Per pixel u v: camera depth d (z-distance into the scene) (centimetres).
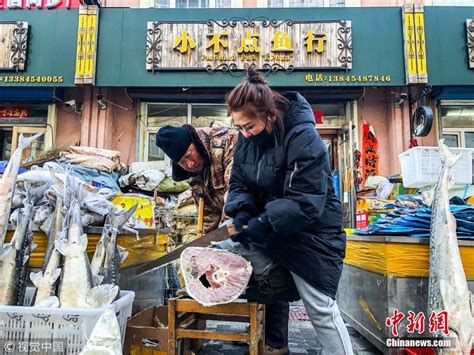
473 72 643
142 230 274
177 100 723
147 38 665
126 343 204
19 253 188
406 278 226
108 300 179
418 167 380
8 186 192
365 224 445
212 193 259
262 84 172
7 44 667
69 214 194
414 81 637
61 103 726
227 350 269
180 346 211
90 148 627
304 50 654
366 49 651
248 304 190
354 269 300
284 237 178
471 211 237
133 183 600
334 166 754
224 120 744
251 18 663
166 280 373
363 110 711
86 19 665
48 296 181
